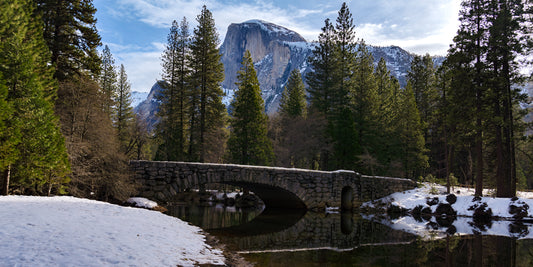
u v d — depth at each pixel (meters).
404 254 11.36
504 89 24.00
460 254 11.46
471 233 16.25
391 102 48.53
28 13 18.22
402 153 41.56
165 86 37.19
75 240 7.12
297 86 54.69
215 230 15.57
